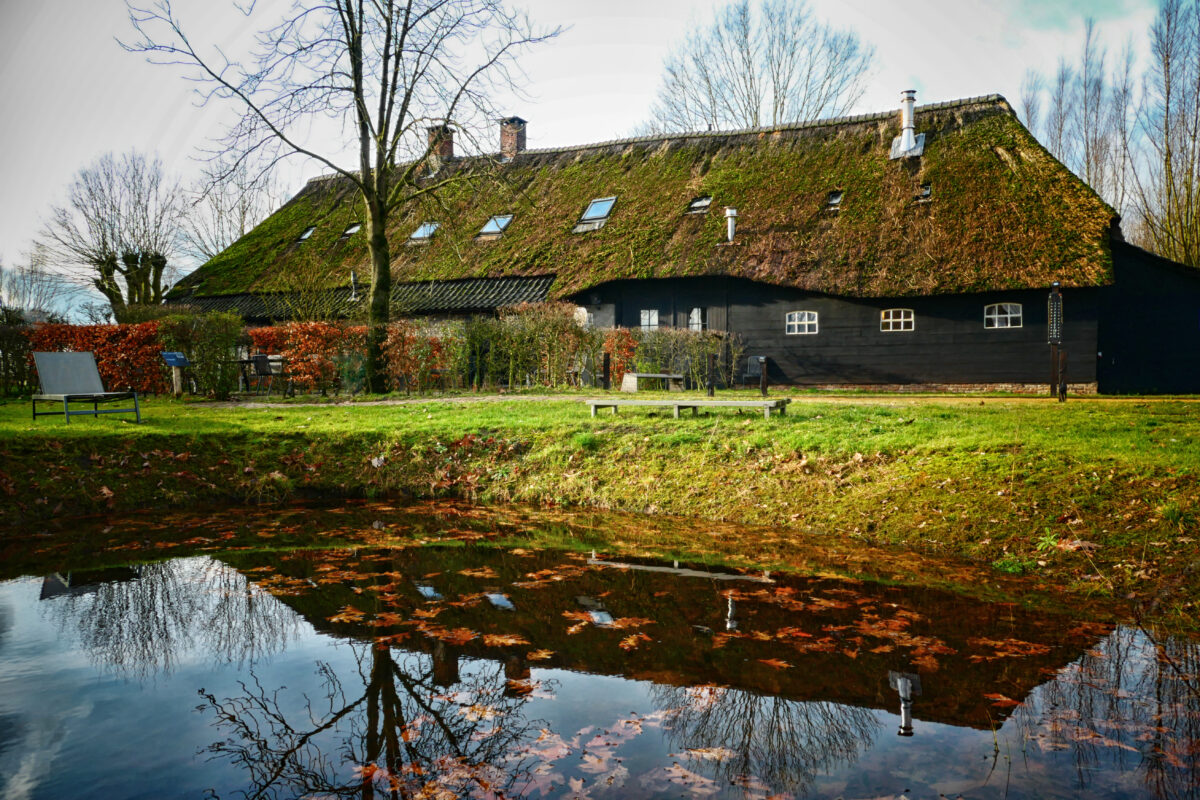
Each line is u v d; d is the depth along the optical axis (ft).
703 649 12.09
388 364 47.01
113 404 42.93
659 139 76.79
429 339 46.88
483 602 14.53
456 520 22.57
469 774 8.30
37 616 13.79
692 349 54.39
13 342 52.95
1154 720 9.57
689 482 24.73
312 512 23.79
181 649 12.12
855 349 58.49
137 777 8.16
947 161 60.39
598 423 30.19
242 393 50.44
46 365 30.89
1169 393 52.11
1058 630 12.94
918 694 10.40
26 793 7.80
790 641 12.42
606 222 67.67
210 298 80.53
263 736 9.21
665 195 68.28
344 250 77.87
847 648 12.10
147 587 15.55
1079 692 10.43
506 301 64.13
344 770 8.39
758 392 51.37
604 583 15.83
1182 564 15.03
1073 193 54.34
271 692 10.52
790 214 61.72
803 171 65.62
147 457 26.40
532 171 79.36
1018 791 7.82
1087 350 52.01
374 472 27.53
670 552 18.57
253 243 88.28
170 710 9.92
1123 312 54.34
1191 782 8.02
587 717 9.74
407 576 16.38
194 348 46.50
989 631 12.89
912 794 7.79
